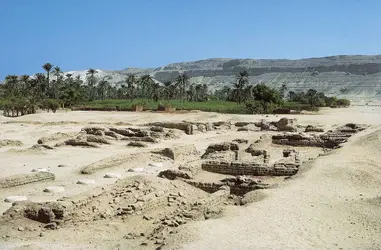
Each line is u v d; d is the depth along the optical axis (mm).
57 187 34875
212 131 84188
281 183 31188
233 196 29922
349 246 19938
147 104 164500
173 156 49438
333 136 58062
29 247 20828
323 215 24000
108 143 62062
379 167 36250
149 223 25812
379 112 151625
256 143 53812
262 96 158875
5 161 48031
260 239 20141
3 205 29953
